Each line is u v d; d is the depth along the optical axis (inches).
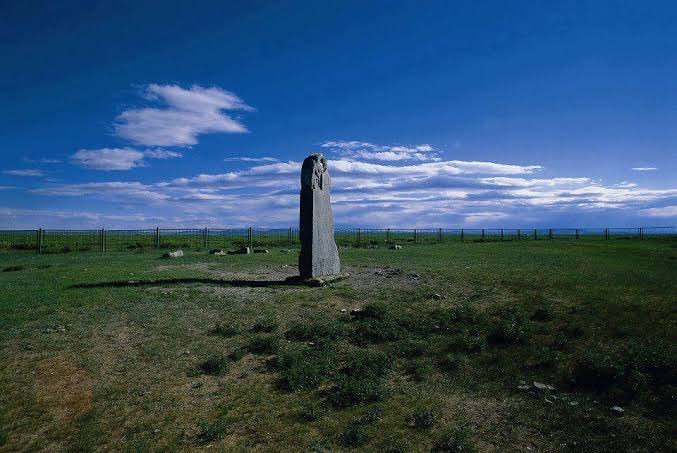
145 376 343.0
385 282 639.8
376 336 414.9
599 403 289.4
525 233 2469.2
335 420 283.9
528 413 284.5
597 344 365.7
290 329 434.9
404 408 297.0
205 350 390.6
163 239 1881.2
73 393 315.3
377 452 248.8
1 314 458.0
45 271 756.0
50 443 260.4
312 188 653.9
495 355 365.1
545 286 561.3
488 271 704.4
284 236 2390.5
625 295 498.6
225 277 712.4
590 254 1031.0
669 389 286.7
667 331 375.6
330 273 688.4
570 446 247.6
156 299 530.0
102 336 411.8
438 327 426.9
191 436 267.9
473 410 293.3
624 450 240.7
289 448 254.2
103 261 949.8
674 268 735.7
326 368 354.9
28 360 359.6
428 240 1969.7
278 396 316.2
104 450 253.9
